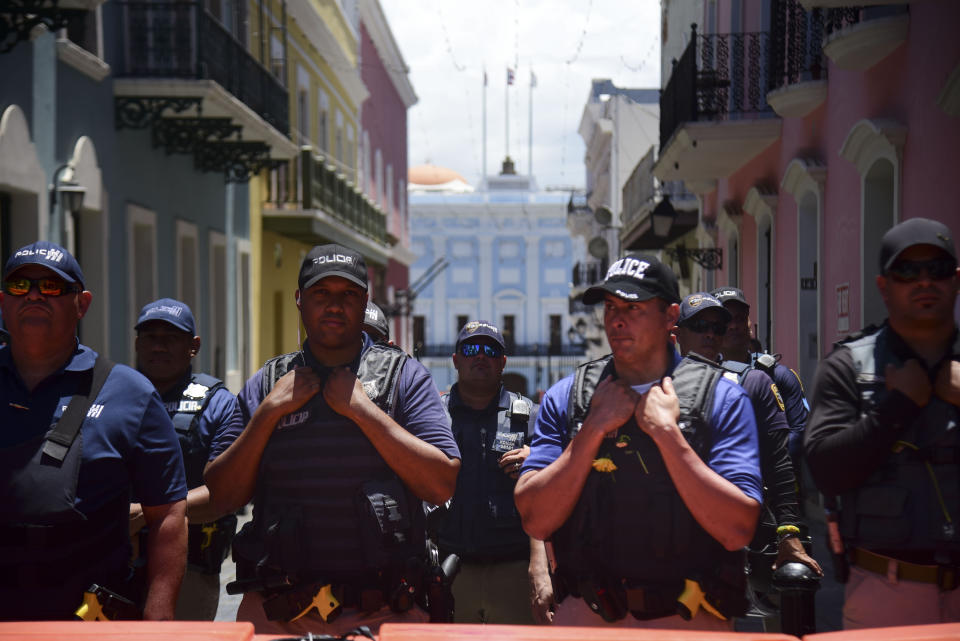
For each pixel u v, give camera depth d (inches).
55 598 109.7
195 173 608.1
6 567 109.3
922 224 112.7
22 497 109.7
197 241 606.9
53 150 411.2
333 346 123.5
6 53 369.1
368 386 123.4
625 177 1200.8
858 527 113.8
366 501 117.7
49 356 115.2
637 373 115.2
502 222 2337.6
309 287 122.5
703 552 110.0
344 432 120.5
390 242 1387.8
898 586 112.1
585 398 116.8
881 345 115.9
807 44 440.1
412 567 120.4
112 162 479.8
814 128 436.8
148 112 492.1
